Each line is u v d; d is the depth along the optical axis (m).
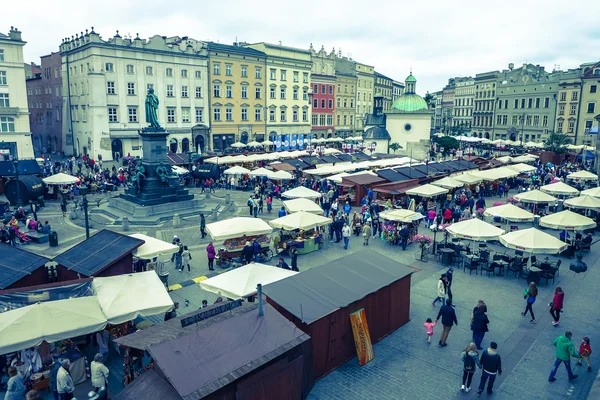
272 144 77.50
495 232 21.95
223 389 9.78
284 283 14.34
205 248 26.38
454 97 132.62
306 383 12.30
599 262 24.09
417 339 15.66
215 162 52.00
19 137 60.62
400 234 26.73
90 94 61.72
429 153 83.62
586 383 12.91
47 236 27.64
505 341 15.39
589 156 62.88
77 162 59.75
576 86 85.19
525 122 99.31
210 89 74.00
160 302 14.08
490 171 43.06
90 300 13.55
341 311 13.84
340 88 103.69
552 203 31.08
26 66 88.62
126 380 12.46
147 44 65.06
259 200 36.78
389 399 12.25
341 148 94.25
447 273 18.72
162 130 35.66
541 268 21.06
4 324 11.85
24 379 12.41
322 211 28.38
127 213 34.03
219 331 10.95
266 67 81.88
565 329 16.28
